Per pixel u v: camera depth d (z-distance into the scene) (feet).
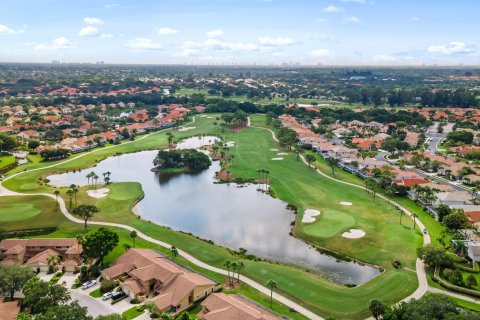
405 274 353.10
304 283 340.80
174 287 318.24
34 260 367.66
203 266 374.43
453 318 247.50
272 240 444.55
